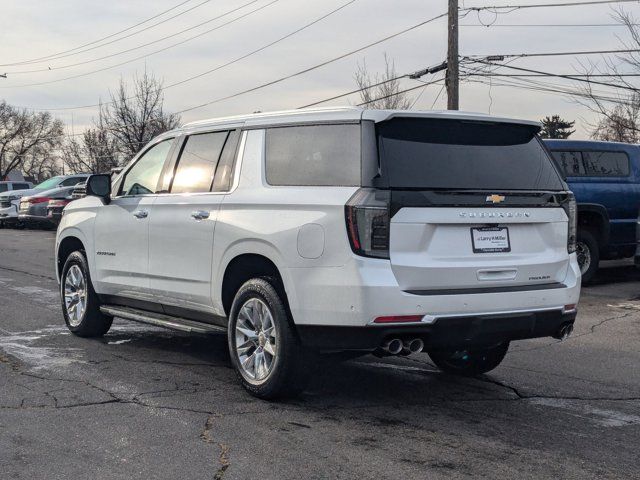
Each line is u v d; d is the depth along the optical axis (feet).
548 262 18.06
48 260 53.21
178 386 19.48
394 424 16.70
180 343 25.14
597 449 15.39
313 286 16.60
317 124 17.89
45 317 29.86
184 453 14.52
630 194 41.32
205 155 20.95
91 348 24.13
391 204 16.16
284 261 17.22
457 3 76.18
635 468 14.33
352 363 22.94
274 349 17.69
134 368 21.40
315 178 17.40
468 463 14.34
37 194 87.04
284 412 17.37
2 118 307.37
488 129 18.22
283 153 18.51
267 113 19.54
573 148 39.86
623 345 26.55
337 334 16.43
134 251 22.70
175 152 22.12
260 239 17.81
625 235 41.47
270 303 17.65
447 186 16.92
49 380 19.86
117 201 23.65
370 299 15.85
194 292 20.40
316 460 14.29
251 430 15.98
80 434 15.53
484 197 17.08
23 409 17.21
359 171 16.49
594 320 31.35
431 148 17.20
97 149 211.00
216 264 19.43
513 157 18.25
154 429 15.93
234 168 19.66
